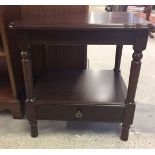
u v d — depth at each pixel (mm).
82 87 1070
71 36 780
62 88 1056
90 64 1894
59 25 736
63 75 1214
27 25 739
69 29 740
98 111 940
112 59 2023
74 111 945
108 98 963
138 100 1336
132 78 858
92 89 1051
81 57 1354
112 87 1077
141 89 1466
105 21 794
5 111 1229
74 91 1025
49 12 1178
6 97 1131
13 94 1110
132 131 1063
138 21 794
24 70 865
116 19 847
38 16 963
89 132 1060
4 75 1353
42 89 1043
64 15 1004
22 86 1202
